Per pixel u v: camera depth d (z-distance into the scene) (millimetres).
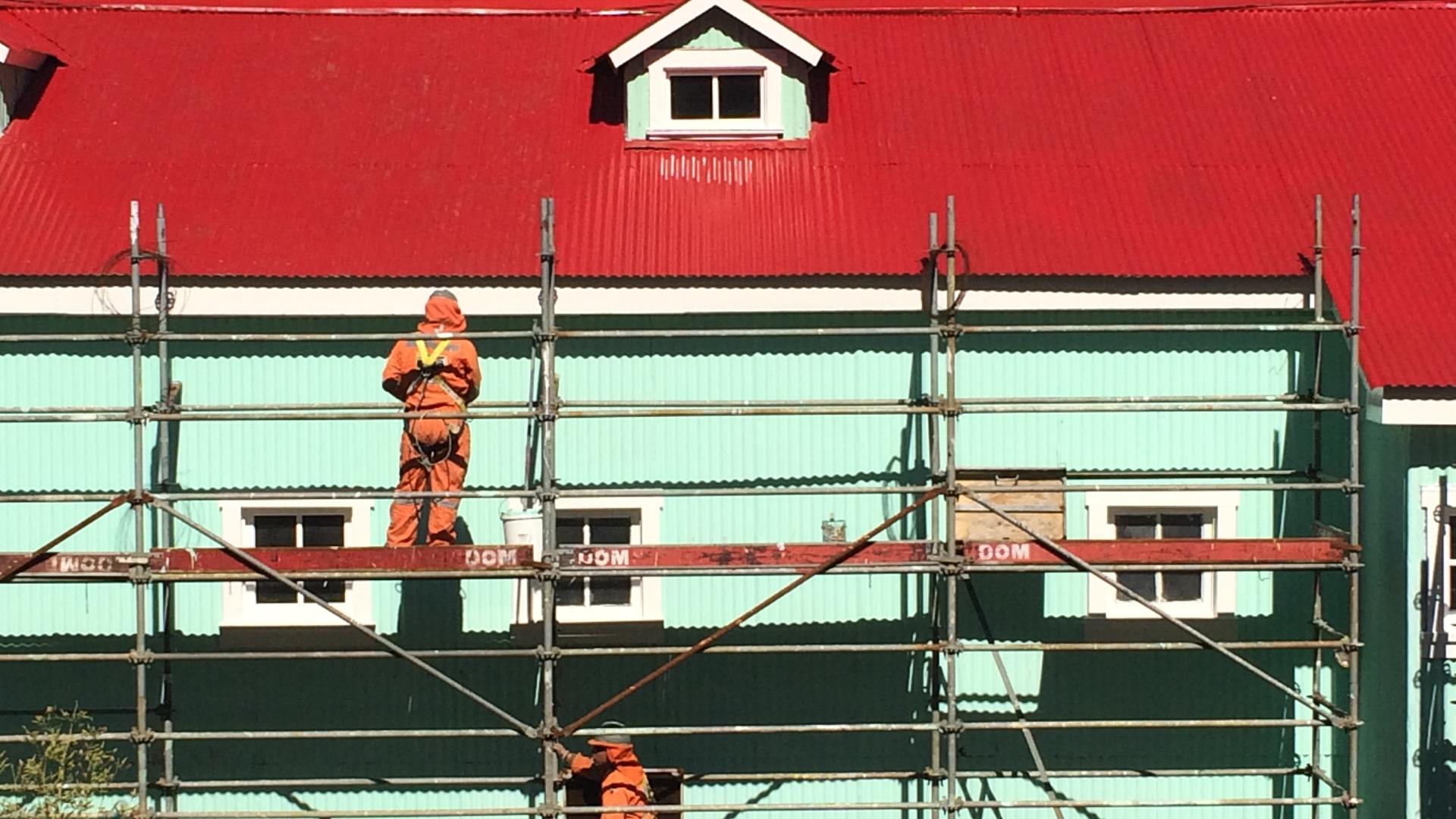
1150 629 16531
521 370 16531
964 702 16797
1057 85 18516
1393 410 15289
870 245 16438
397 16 19438
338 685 16656
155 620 16531
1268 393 16672
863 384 16625
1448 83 18531
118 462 16531
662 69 17625
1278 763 16812
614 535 16922
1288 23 19328
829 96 18297
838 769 16797
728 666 16734
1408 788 15781
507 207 16906
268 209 16750
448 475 15617
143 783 15344
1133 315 16609
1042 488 15422
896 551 15367
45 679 16547
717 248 16406
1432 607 15742
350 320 16422
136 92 18141
